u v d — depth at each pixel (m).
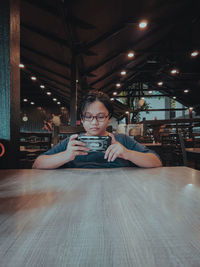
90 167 1.23
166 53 6.61
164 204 0.41
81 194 0.48
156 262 0.21
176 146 2.80
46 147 2.15
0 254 0.22
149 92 14.71
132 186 0.56
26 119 15.23
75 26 4.12
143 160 0.92
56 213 0.36
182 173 0.78
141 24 4.64
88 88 7.90
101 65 6.25
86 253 0.23
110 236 0.27
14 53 1.42
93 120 1.07
